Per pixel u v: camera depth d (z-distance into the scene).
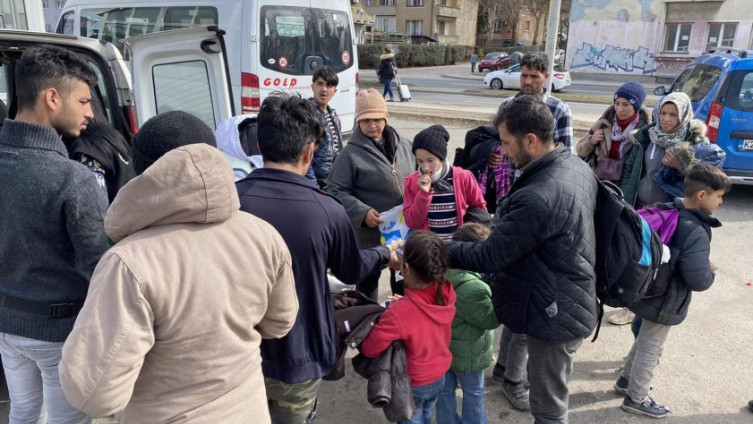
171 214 1.32
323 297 1.92
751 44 24.48
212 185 1.34
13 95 3.63
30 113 1.82
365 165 3.08
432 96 19.92
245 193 1.83
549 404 2.28
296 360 1.87
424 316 2.22
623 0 26.66
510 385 2.97
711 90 6.48
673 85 8.14
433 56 43.44
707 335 3.74
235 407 1.43
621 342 3.67
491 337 2.58
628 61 27.28
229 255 1.40
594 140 3.77
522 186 2.17
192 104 3.73
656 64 26.67
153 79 3.59
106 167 2.44
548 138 2.12
